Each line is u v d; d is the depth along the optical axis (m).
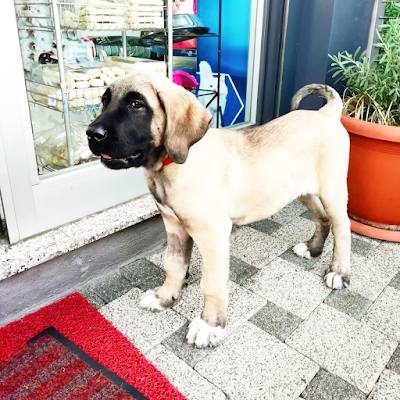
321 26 3.03
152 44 2.95
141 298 2.00
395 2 3.21
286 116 1.97
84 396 1.49
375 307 2.00
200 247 1.69
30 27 2.28
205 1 3.28
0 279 1.80
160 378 1.56
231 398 1.50
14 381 1.56
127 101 1.43
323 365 1.65
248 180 1.77
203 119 1.50
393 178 2.48
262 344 1.75
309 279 2.21
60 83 2.25
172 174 1.58
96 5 2.27
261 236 2.66
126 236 2.33
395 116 2.79
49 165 2.34
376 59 3.19
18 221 2.01
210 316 1.77
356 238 2.68
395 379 1.59
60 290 2.09
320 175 2.00
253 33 3.08
